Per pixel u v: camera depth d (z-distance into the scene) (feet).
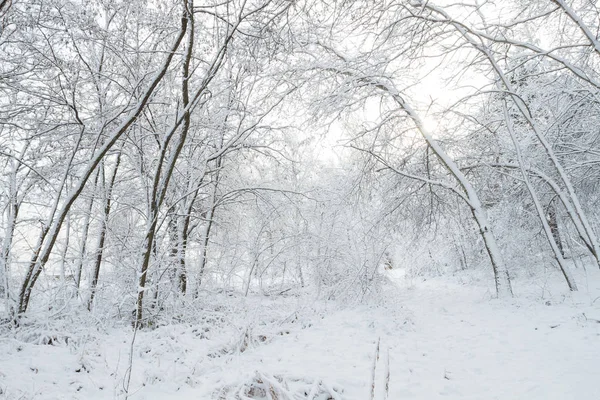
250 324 25.84
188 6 24.36
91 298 28.50
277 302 41.75
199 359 19.06
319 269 47.21
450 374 16.53
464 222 54.70
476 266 64.75
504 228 51.62
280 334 27.45
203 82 27.84
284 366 18.29
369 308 36.06
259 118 39.29
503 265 37.29
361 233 47.32
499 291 37.06
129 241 31.40
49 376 15.39
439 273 81.71
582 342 19.66
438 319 29.99
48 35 24.22
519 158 37.47
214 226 48.16
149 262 29.78
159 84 31.81
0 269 23.40
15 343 19.12
